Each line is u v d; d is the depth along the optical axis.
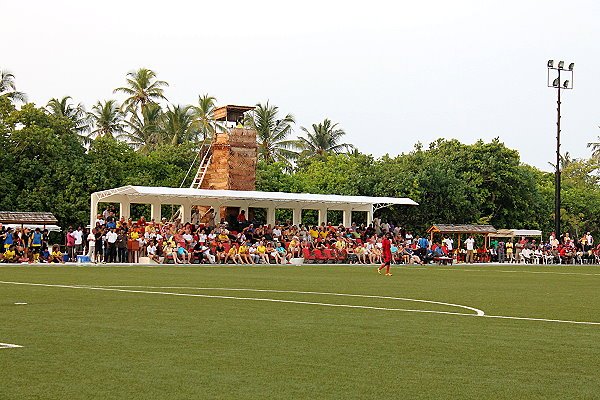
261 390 9.50
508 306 21.17
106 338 13.51
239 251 50.47
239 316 17.36
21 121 68.38
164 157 81.00
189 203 58.16
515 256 68.81
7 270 36.88
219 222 59.00
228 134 66.31
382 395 9.35
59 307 18.83
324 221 63.56
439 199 79.62
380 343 13.42
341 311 18.95
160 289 25.44
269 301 21.47
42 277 31.30
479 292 26.58
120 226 50.06
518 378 10.46
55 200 65.62
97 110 96.50
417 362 11.58
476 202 81.56
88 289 24.92
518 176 84.75
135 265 45.25
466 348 12.99
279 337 13.98
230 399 9.02
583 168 118.94
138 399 8.95
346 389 9.64
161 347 12.59
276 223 67.88
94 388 9.48
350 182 79.38
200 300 21.42
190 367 10.89
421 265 55.66
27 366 10.81
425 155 84.56
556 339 14.25
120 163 73.19
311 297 23.12
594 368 11.25
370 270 43.69
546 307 20.98
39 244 46.69
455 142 88.31
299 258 53.00
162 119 97.62
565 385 10.05
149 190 52.69
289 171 101.69
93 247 47.75
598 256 70.94
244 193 56.94
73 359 11.39
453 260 63.16
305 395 9.28
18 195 65.94
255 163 66.56
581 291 27.98
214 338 13.71
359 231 62.06
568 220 93.56
